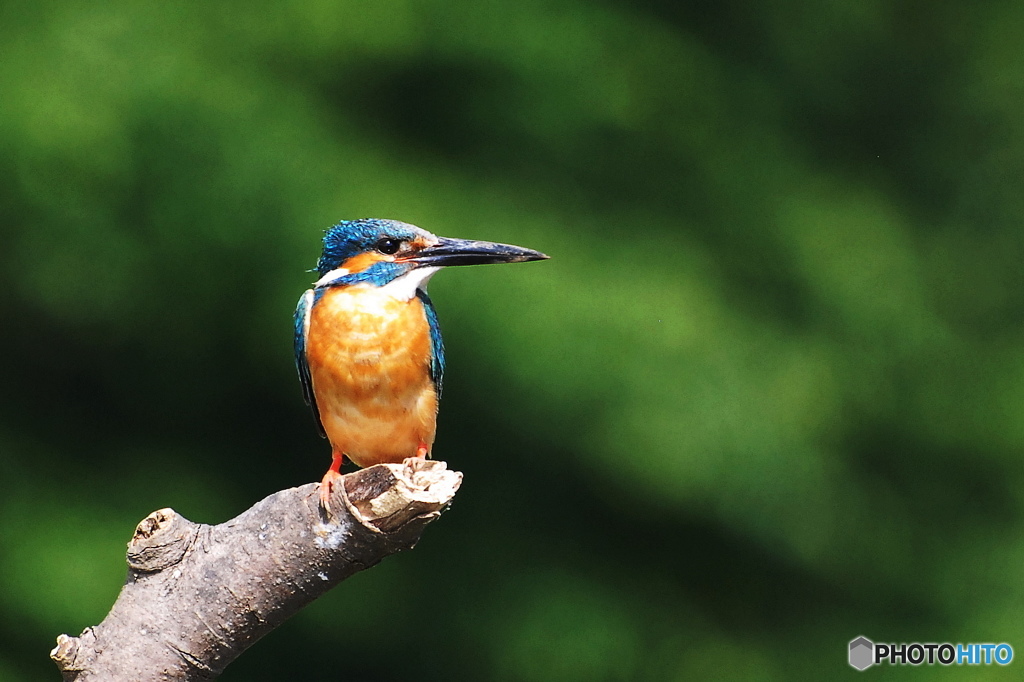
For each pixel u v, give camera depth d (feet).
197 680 15.69
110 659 15.67
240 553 15.70
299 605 15.71
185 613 15.69
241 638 15.70
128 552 15.70
